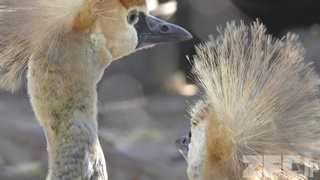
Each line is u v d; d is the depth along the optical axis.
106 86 25.05
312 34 26.28
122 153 17.88
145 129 21.86
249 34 10.38
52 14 9.91
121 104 24.95
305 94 9.28
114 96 25.39
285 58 9.44
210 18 25.34
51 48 9.89
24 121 20.52
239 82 9.41
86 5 10.01
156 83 26.84
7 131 19.53
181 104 24.72
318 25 27.86
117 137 19.86
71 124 9.90
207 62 9.77
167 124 22.84
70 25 9.96
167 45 27.17
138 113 23.77
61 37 9.92
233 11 25.98
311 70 9.48
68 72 9.94
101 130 20.78
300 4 27.41
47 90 9.92
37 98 9.98
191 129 9.73
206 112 9.48
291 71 9.39
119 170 17.69
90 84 10.11
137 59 26.59
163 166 17.45
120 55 10.54
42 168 17.95
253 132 9.10
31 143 19.16
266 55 9.51
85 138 9.88
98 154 10.00
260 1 26.89
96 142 10.01
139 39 10.80
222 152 9.17
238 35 9.69
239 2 26.53
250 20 26.84
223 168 9.15
